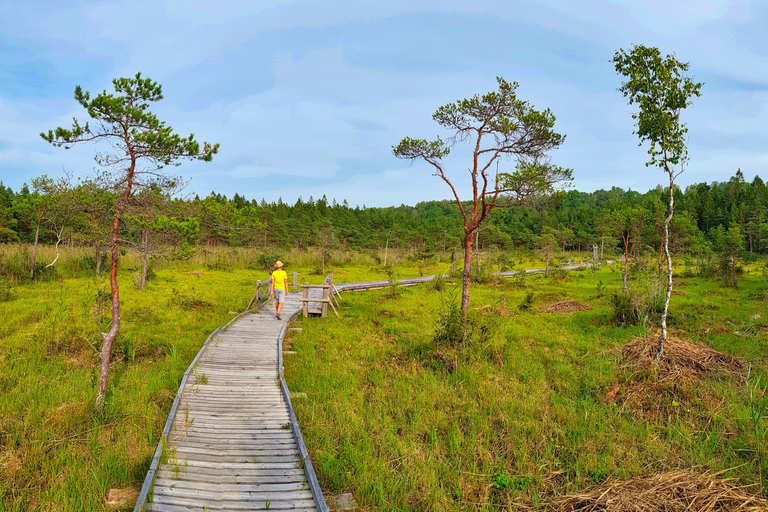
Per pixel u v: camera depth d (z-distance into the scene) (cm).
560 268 3116
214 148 733
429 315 1542
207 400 704
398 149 1304
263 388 770
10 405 684
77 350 973
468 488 543
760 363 889
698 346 916
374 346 1114
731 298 1795
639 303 1313
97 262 1966
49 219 1641
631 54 891
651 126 871
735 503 490
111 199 709
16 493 494
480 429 688
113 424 652
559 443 651
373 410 741
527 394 816
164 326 1230
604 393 811
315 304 1758
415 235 5762
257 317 1412
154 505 432
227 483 479
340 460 580
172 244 747
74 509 462
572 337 1199
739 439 630
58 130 662
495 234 5553
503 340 1110
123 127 702
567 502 505
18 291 1559
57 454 571
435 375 917
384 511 492
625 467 578
